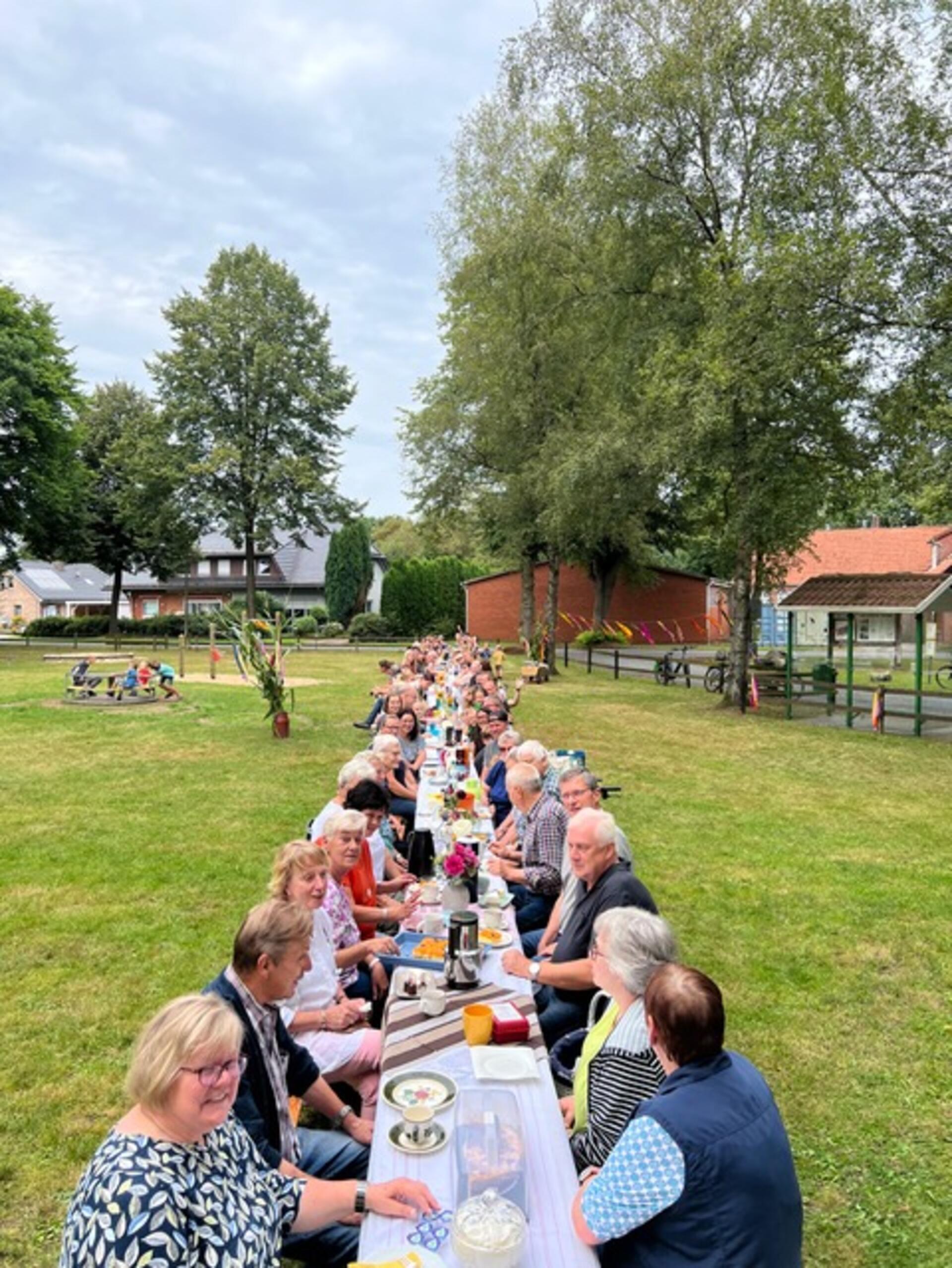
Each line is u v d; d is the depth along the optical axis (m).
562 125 17.75
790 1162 2.10
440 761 9.09
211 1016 1.94
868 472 16.42
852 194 13.70
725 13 15.62
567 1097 3.11
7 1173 3.47
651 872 7.44
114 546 43.22
